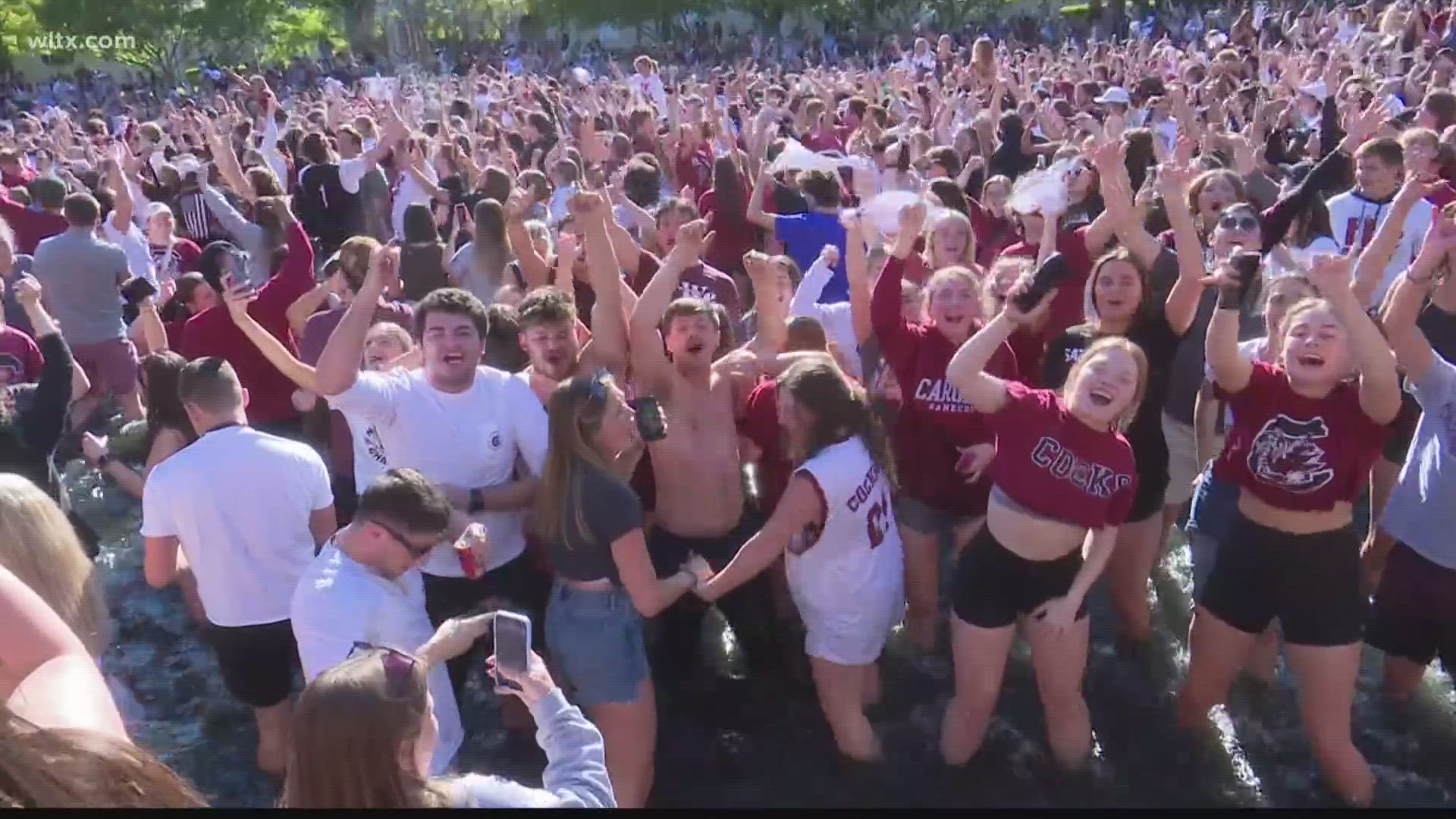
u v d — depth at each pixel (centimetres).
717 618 558
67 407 495
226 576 400
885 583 414
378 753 218
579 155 1065
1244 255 365
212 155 1337
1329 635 380
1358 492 379
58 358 482
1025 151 986
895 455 481
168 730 484
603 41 4944
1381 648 433
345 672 225
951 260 578
